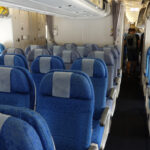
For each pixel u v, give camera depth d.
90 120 1.40
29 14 6.03
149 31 4.45
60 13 3.93
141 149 2.50
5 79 1.37
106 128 2.14
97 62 1.95
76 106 1.38
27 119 0.65
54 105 1.42
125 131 2.95
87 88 1.33
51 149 0.69
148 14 4.16
